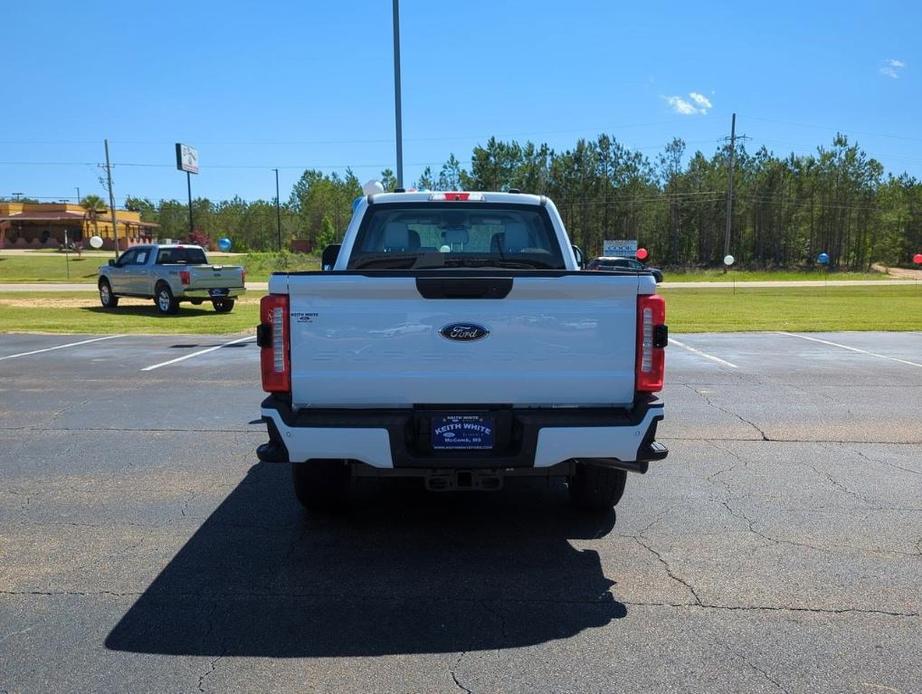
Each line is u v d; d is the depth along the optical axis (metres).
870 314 22.30
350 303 3.89
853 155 83.69
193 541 4.55
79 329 17.03
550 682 3.01
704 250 84.38
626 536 4.64
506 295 3.88
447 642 3.34
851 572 4.09
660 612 3.63
